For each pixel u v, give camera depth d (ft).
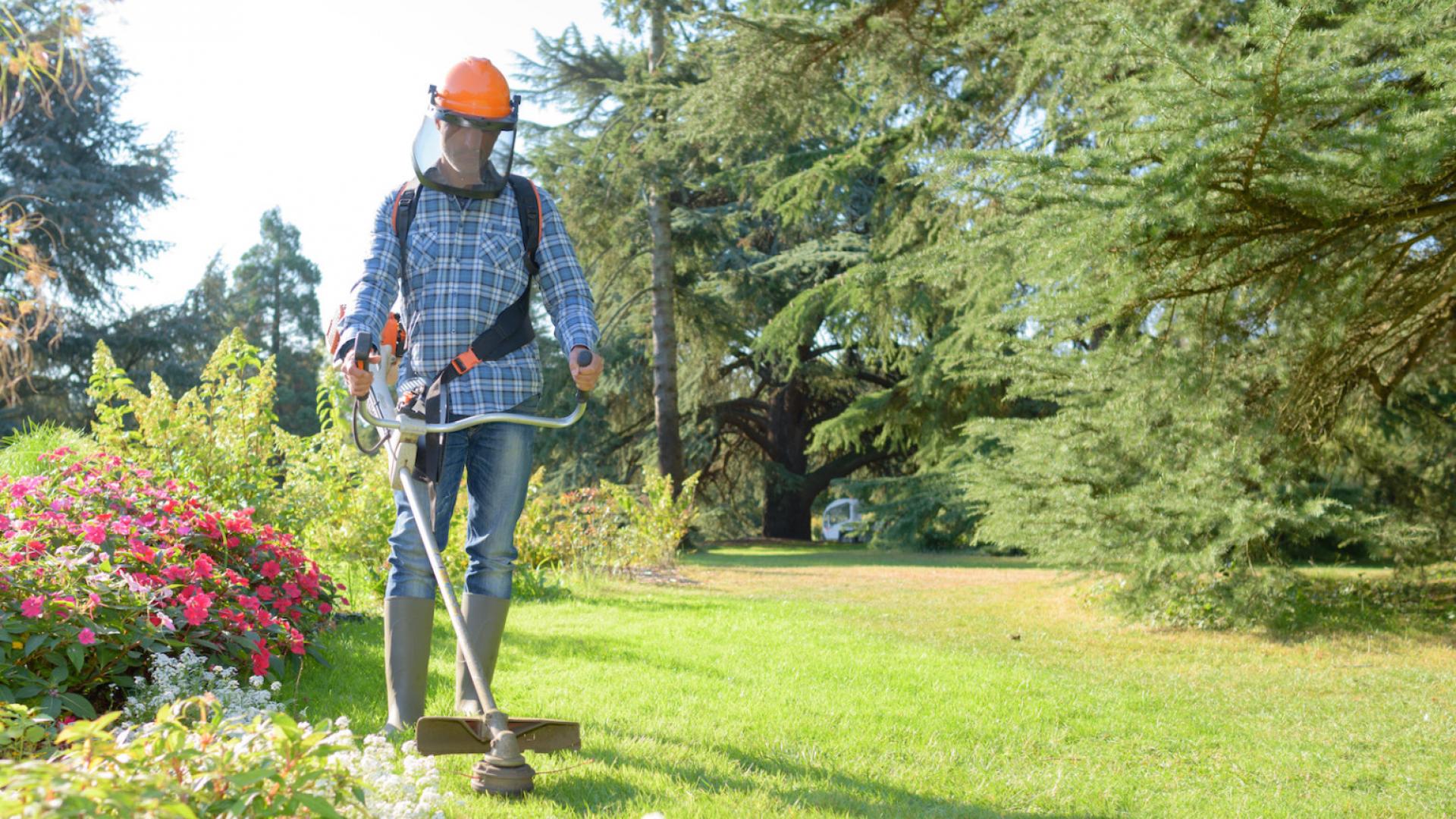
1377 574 38.68
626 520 43.98
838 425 71.41
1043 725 14.03
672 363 62.39
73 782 4.30
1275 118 16.40
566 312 10.44
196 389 23.72
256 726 5.26
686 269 70.13
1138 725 14.51
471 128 10.05
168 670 10.80
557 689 13.88
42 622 10.12
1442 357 31.86
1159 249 19.02
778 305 79.41
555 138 59.21
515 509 10.49
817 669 17.22
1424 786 11.84
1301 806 10.76
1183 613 27.09
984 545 65.87
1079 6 22.54
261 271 170.30
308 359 165.89
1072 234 17.89
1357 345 27.09
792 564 54.39
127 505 14.37
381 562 25.76
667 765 10.07
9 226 11.10
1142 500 25.75
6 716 6.90
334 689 13.29
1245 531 24.71
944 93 34.22
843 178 42.52
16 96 10.21
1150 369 22.71
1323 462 31.50
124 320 93.66
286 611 14.98
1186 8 22.52
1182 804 10.59
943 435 68.49
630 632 21.27
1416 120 15.67
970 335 32.78
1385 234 21.85
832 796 9.39
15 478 19.80
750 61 33.68
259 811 4.81
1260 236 19.25
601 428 80.23
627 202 60.39
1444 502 32.53
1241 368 24.79
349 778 5.41
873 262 49.39
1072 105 27.50
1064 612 29.78
